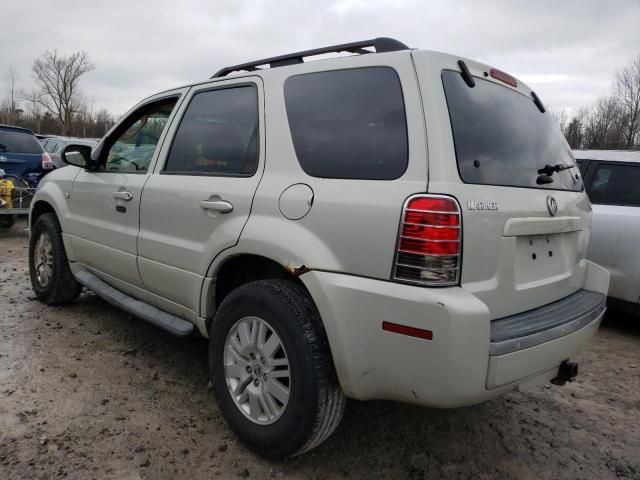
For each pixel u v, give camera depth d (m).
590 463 2.75
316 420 2.33
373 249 2.14
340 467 2.58
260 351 2.53
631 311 4.69
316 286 2.28
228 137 2.95
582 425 3.14
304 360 2.32
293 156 2.56
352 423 2.99
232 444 2.71
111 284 3.96
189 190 2.99
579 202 2.93
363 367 2.19
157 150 3.42
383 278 2.12
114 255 3.66
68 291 4.59
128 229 3.51
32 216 4.86
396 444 2.81
